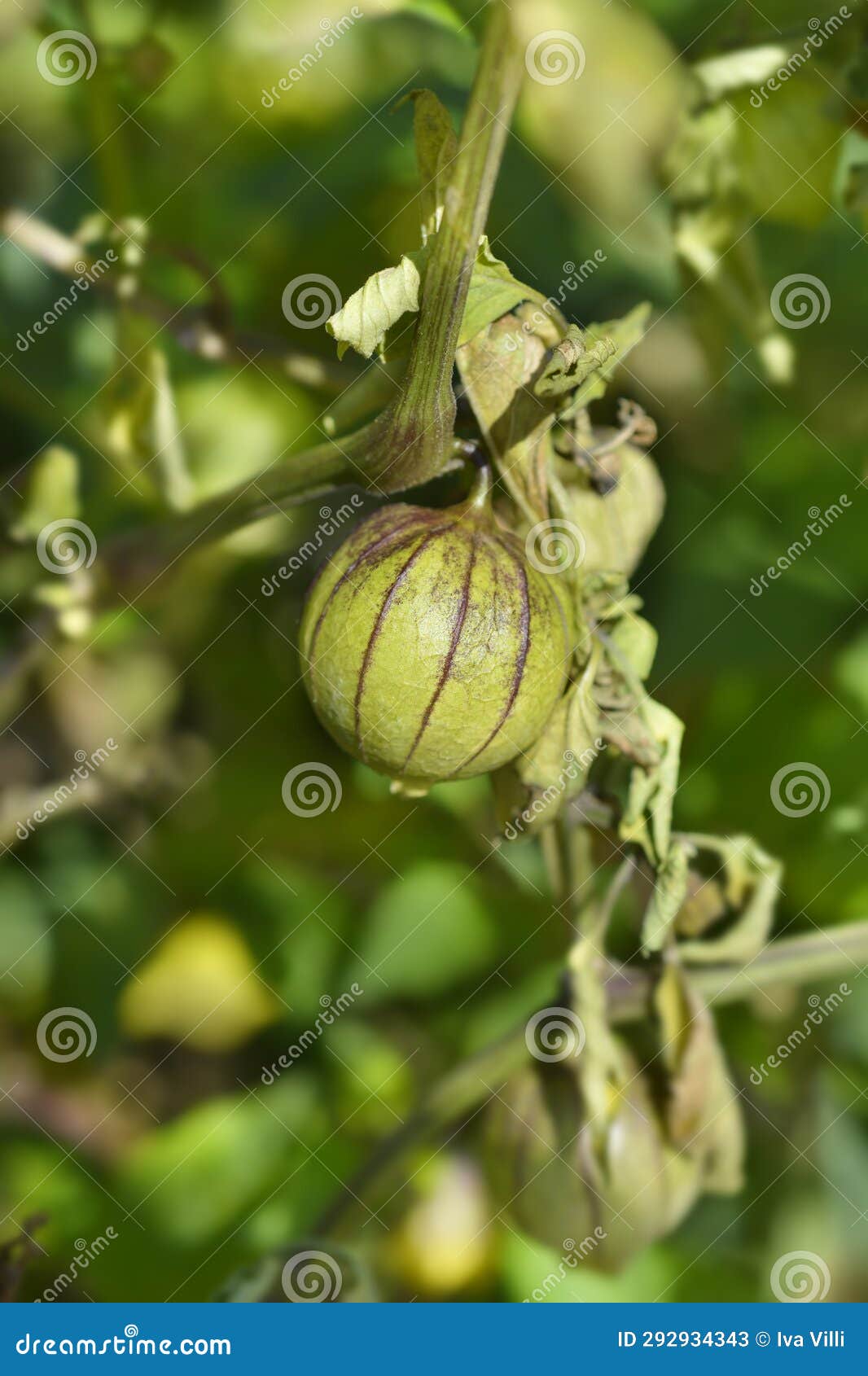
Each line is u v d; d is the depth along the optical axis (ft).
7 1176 1.73
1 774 1.80
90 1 1.64
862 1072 1.72
